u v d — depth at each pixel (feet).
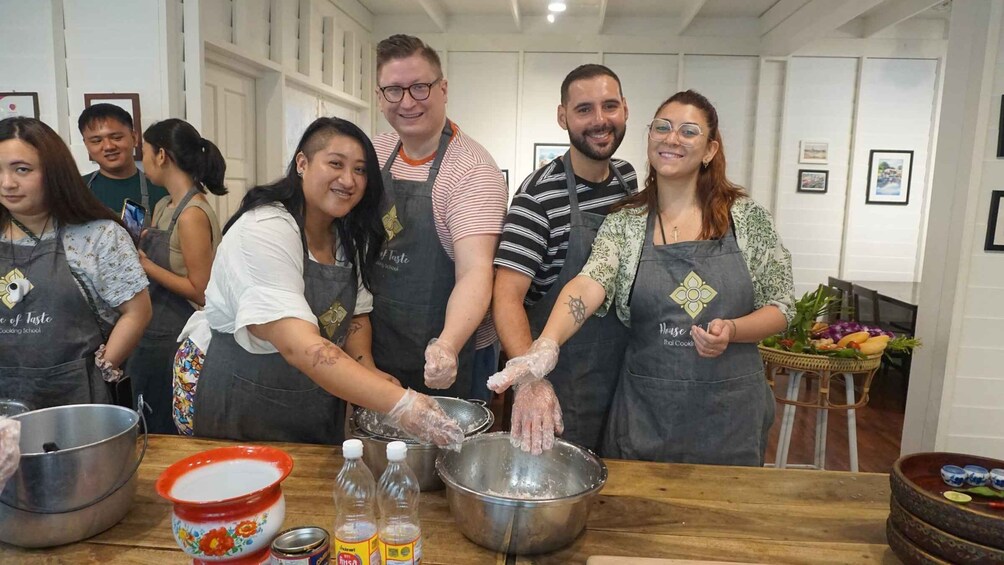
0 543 3.68
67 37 10.53
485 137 21.49
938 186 10.46
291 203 4.95
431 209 6.23
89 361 5.75
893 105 20.07
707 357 5.47
